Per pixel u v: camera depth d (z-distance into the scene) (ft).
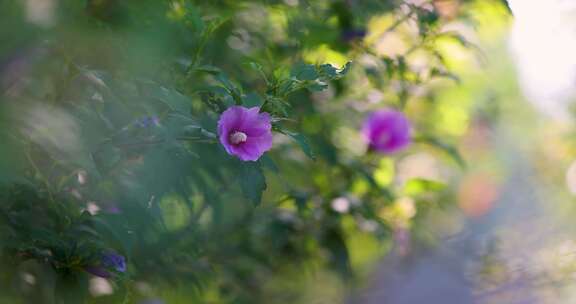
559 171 27.20
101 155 9.04
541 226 23.25
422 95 18.29
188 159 9.84
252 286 16.48
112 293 11.07
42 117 7.00
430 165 20.77
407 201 16.87
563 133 27.76
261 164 9.51
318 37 13.55
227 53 12.45
